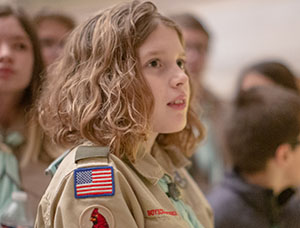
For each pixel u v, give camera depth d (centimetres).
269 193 137
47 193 84
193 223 97
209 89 236
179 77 90
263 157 136
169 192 96
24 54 132
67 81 92
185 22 208
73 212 77
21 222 114
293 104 139
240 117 143
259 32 302
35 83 134
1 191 122
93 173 79
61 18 188
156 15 94
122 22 90
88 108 85
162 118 91
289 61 295
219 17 308
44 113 100
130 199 82
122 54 89
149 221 84
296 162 139
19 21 133
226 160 202
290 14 293
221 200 140
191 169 190
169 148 108
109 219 77
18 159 130
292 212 141
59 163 93
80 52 93
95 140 85
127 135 86
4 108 133
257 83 206
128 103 86
